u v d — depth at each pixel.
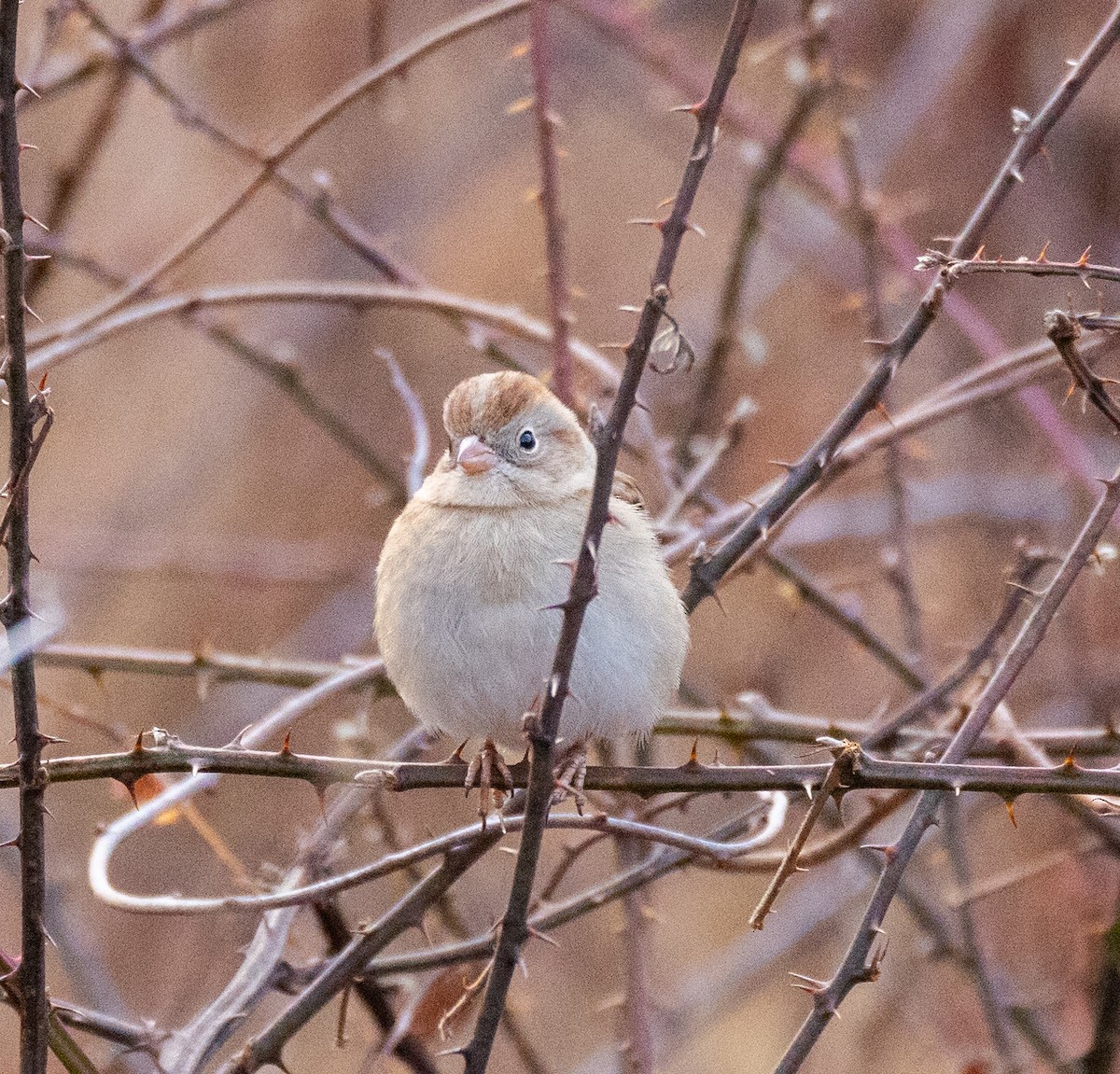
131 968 10.95
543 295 13.65
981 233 6.05
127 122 13.12
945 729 7.48
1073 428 11.67
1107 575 11.02
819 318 12.74
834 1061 10.50
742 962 10.24
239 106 13.19
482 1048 5.11
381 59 9.48
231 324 9.64
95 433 13.47
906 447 8.86
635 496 7.80
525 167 14.10
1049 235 12.03
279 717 7.32
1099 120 12.08
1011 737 7.04
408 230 13.82
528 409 7.25
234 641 13.25
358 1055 10.31
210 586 13.36
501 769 6.91
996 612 11.29
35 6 11.89
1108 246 11.82
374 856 10.82
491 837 6.46
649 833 5.58
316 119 8.48
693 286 13.44
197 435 13.45
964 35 12.07
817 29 8.83
